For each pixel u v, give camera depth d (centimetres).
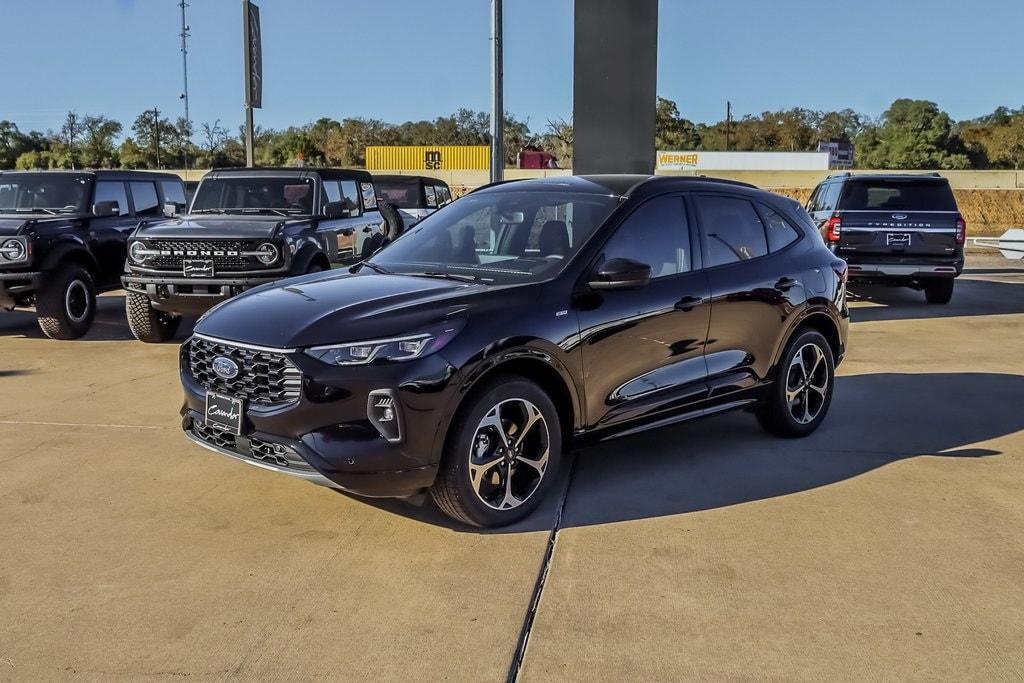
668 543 426
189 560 408
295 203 1012
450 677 313
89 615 357
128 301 941
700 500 483
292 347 407
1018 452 570
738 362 547
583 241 480
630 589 379
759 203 589
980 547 422
